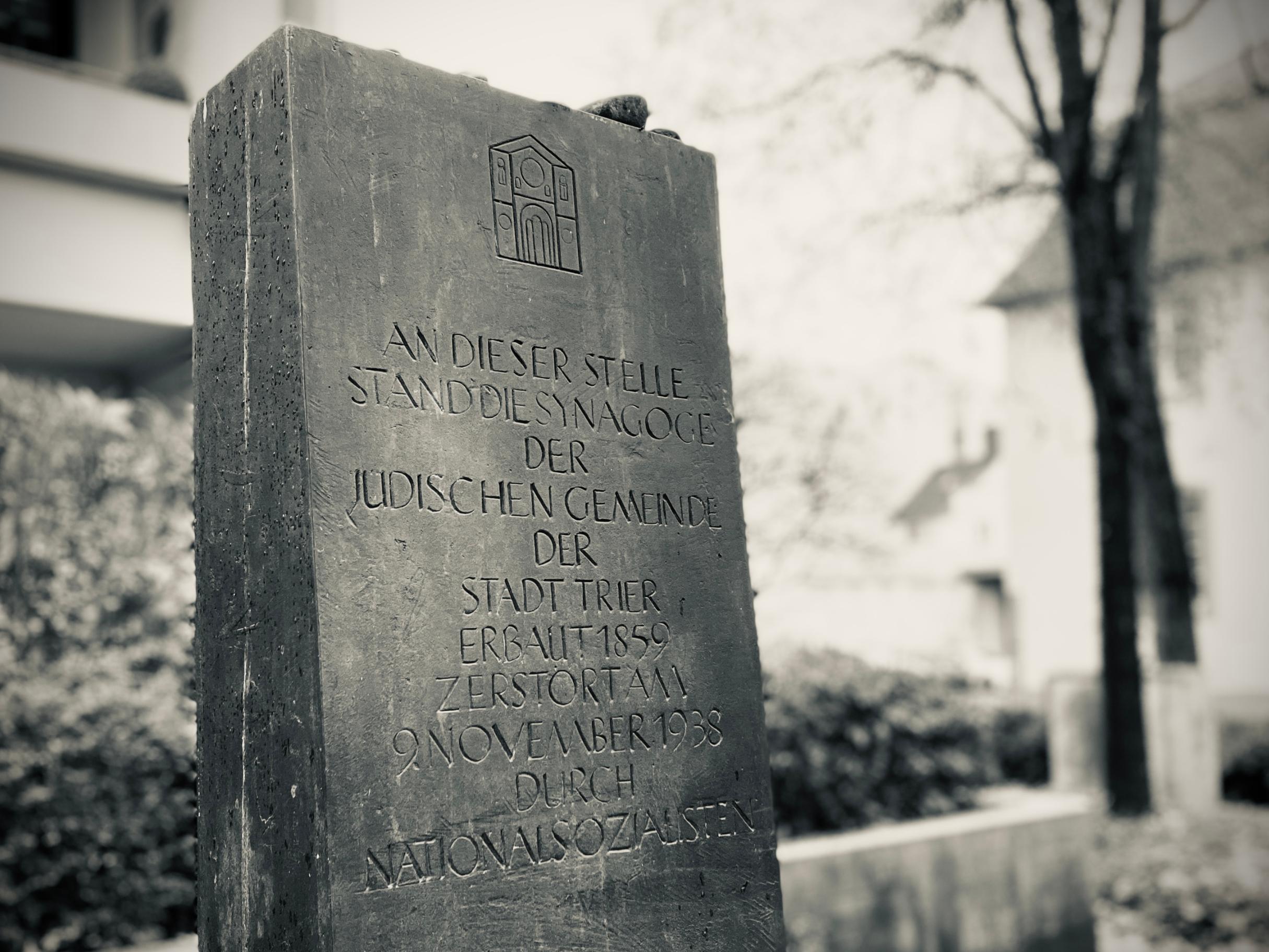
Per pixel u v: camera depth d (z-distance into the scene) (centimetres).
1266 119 1544
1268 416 1555
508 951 262
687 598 313
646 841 292
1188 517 1656
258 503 259
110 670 572
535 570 281
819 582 1029
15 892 500
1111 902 815
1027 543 1686
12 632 576
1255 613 1611
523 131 296
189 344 777
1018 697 1305
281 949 245
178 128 744
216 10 838
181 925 541
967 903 623
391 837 246
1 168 693
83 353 792
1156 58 1201
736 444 334
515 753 270
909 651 812
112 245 723
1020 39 1206
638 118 329
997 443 1739
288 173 254
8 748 514
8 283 686
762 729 324
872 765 675
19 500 595
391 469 258
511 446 281
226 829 263
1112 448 1158
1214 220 1513
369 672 248
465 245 279
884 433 1098
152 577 615
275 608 252
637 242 318
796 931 557
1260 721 1300
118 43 977
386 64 271
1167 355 1533
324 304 253
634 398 310
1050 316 1327
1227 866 836
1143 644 1473
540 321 292
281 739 248
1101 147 1305
